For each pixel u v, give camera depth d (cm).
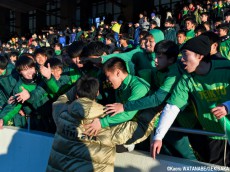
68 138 202
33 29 2306
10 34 2275
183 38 515
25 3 1925
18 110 304
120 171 229
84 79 213
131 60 305
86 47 269
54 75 304
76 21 1992
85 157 198
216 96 202
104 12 1920
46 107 298
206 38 193
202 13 867
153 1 1670
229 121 195
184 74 207
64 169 201
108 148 204
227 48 385
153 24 816
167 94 214
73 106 202
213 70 196
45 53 383
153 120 225
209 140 236
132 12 1620
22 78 310
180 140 244
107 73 222
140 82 223
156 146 197
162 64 228
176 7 1240
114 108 206
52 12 2156
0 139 308
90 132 199
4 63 415
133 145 228
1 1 1862
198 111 216
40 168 276
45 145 271
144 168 218
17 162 295
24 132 289
